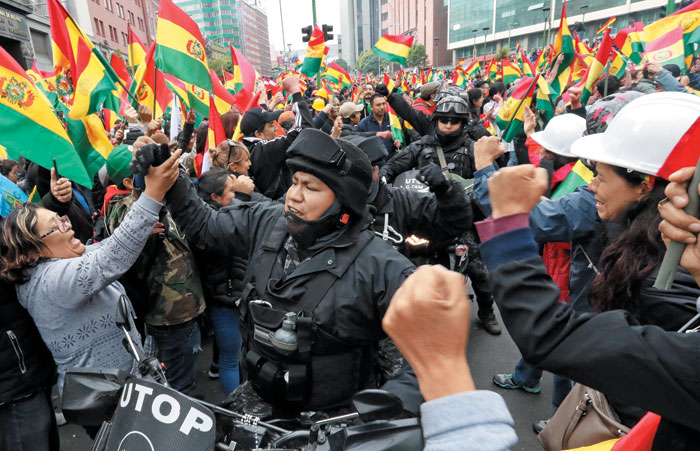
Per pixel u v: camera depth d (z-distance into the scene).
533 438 2.86
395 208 2.40
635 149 1.23
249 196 3.06
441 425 0.57
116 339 2.00
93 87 3.04
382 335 1.57
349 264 1.50
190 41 3.76
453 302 0.57
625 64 6.64
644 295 1.14
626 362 0.67
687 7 5.02
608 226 2.00
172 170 1.76
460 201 2.10
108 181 3.72
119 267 1.78
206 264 2.77
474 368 3.61
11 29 25.22
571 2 63.16
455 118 3.66
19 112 2.46
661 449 0.87
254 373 1.56
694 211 0.73
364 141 2.34
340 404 1.56
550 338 0.72
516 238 0.75
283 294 1.52
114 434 1.26
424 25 100.00
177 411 1.24
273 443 1.36
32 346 1.95
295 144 1.47
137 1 45.62
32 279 1.84
